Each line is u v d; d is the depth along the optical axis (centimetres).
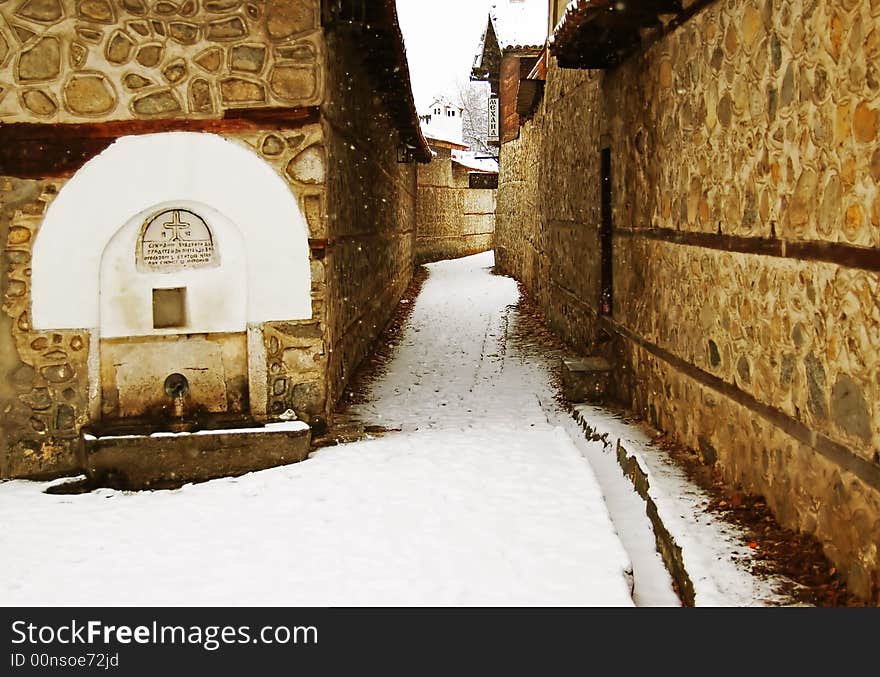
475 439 711
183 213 703
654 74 729
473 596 425
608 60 865
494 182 3966
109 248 692
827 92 408
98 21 680
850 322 391
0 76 673
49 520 570
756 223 506
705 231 603
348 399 917
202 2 689
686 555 452
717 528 488
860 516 389
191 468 665
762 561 442
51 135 677
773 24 472
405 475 618
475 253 3728
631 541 525
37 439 689
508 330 1452
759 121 497
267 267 711
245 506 579
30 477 686
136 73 685
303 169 708
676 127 669
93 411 693
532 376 1060
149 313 701
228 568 479
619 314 880
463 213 3519
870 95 366
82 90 679
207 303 709
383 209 1467
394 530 517
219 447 666
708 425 606
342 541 506
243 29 695
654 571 485
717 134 572
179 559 496
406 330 1484
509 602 416
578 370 892
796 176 447
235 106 696
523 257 2147
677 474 594
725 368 569
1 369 681
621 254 870
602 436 736
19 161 676
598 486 578
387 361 1178
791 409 464
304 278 716
